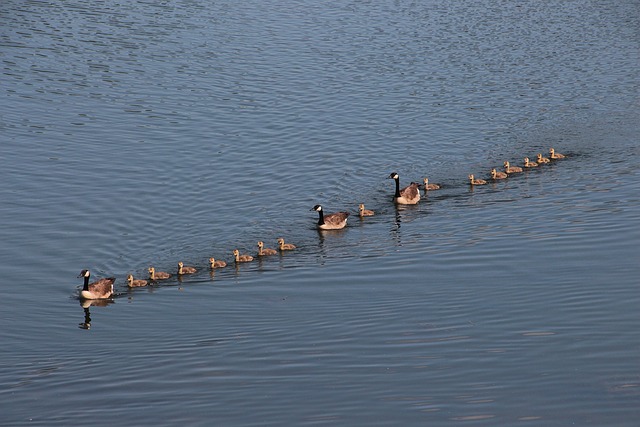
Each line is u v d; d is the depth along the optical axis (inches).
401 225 2213.3
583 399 1407.5
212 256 2062.0
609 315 1692.9
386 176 2495.1
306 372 1533.0
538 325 1668.3
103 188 2401.6
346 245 2110.0
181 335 1710.1
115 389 1503.4
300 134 2763.3
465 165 2564.0
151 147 2669.8
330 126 2819.9
